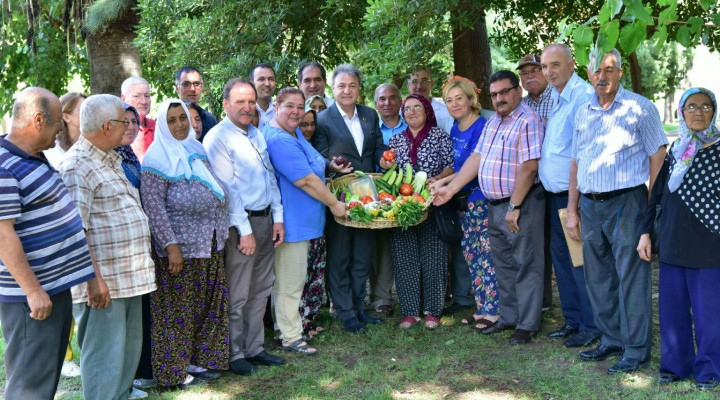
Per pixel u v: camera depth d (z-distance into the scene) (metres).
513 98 4.89
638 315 4.36
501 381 4.38
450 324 5.58
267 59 7.25
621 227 4.30
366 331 5.41
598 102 4.36
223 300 4.43
